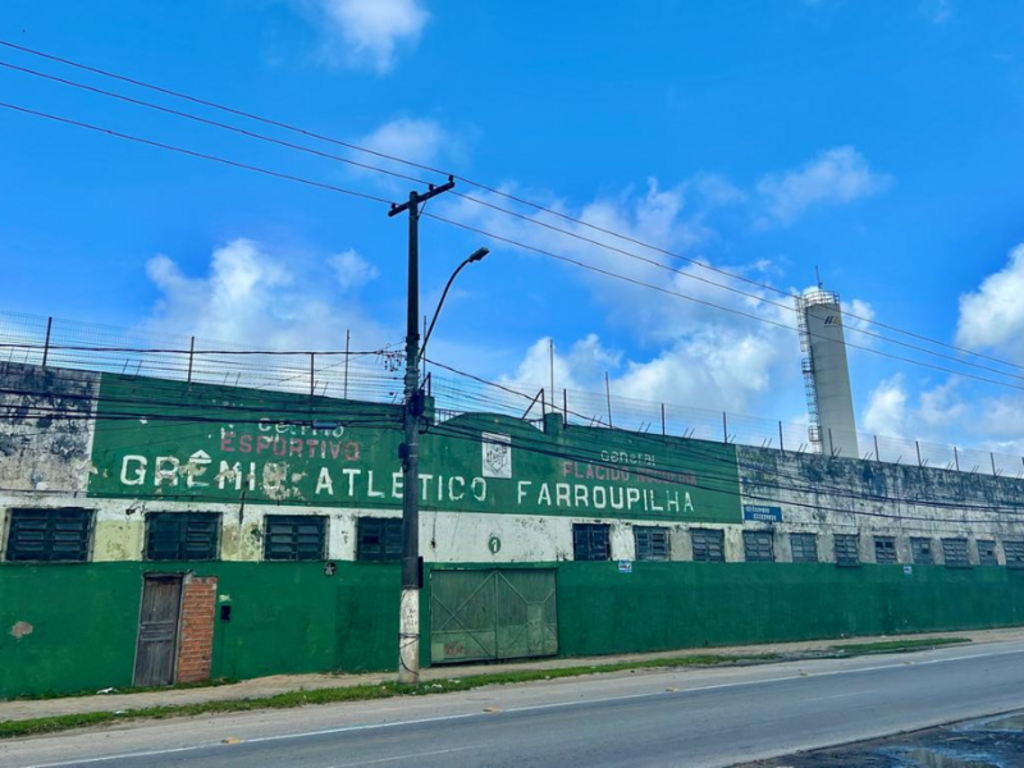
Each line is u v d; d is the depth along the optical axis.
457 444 22.92
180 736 10.90
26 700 15.82
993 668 19.05
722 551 28.33
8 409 17.00
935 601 34.59
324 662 19.48
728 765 8.79
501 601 22.84
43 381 17.42
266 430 19.83
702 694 14.82
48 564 16.80
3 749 10.27
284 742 10.25
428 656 21.20
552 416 25.23
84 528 17.30
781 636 29.06
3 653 16.06
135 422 18.23
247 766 8.81
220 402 19.31
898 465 35.22
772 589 29.28
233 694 16.22
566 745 9.93
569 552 24.53
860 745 9.93
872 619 32.09
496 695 15.28
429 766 8.77
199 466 18.78
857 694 14.62
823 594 30.81
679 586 26.77
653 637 25.70
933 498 36.09
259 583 19.03
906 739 10.32
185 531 18.39
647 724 11.48
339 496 20.55
